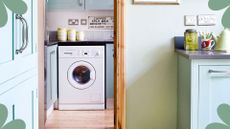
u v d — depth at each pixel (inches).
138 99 117.6
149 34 116.0
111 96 184.9
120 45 117.5
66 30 195.6
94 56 177.5
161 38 116.1
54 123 151.3
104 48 178.7
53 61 166.9
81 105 179.9
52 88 164.4
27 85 62.8
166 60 116.7
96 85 178.9
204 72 92.7
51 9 191.2
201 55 91.3
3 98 48.0
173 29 116.0
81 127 144.7
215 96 93.7
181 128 110.2
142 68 116.8
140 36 116.0
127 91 117.6
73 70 178.1
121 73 118.0
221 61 92.1
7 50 49.4
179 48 115.4
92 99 179.5
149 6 115.1
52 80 164.1
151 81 117.2
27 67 62.7
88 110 179.2
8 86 50.2
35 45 70.1
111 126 146.3
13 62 52.7
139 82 117.2
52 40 189.9
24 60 60.2
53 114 169.2
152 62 116.7
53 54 166.9
